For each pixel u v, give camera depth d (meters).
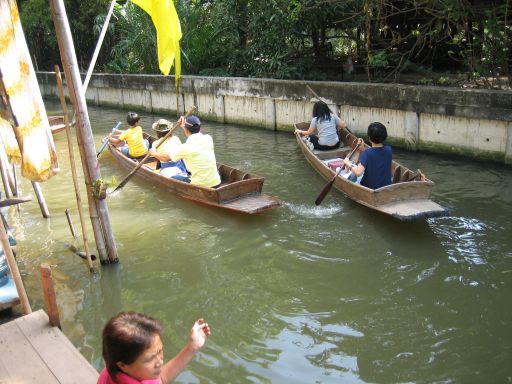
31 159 4.04
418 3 10.22
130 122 8.65
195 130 6.92
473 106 8.45
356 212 6.66
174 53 5.69
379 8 10.56
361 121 10.20
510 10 9.05
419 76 11.84
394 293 4.84
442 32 11.65
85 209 7.07
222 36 14.11
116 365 2.05
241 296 4.87
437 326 4.32
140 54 15.42
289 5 11.69
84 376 3.20
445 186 7.54
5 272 4.54
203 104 13.20
